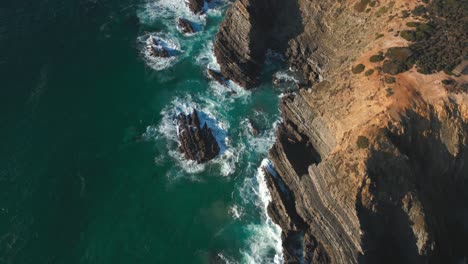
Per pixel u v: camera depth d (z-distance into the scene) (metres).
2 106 75.19
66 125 73.69
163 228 61.47
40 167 67.62
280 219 61.28
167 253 58.84
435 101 56.59
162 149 70.81
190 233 60.94
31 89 78.38
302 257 57.44
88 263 57.53
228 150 70.44
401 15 69.50
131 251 58.91
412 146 55.66
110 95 78.50
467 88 57.00
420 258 53.28
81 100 77.44
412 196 53.78
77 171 67.56
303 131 67.88
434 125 56.12
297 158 64.62
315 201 58.19
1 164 67.56
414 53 62.00
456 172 58.22
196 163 68.81
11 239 59.28
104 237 60.19
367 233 52.59
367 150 54.06
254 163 68.75
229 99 78.06
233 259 57.97
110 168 68.25
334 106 62.62
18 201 63.38
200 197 64.94
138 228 61.34
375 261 53.28
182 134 71.88
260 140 71.69
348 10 76.81
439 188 57.22
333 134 61.81
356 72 63.38
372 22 72.56
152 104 77.31
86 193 65.06
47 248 58.81
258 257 57.94
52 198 64.12
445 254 55.75
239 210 63.25
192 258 58.34
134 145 71.25
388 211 53.94
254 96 78.50
